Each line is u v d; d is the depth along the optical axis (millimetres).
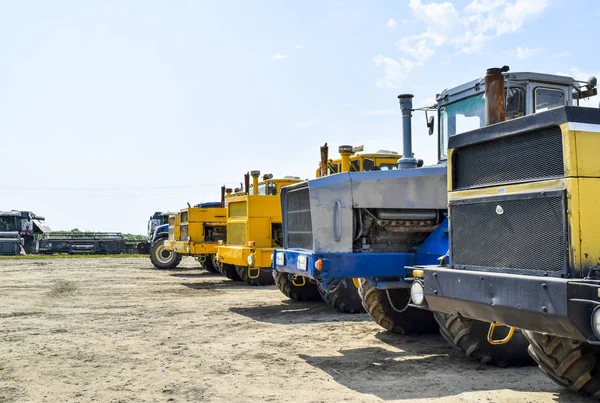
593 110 3594
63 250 31250
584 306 3258
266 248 10336
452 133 6930
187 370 5484
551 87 6555
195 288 13352
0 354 6219
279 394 4664
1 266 21703
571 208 3475
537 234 3695
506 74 6348
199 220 16484
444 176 6484
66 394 4723
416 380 5031
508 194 3920
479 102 6574
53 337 7195
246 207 10773
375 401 4430
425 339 6910
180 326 7980
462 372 5293
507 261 3918
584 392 4129
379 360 5836
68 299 11180
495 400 4371
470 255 4258
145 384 5012
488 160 4141
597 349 3957
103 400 4555
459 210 4383
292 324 8109
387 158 10438
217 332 7508
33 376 5293
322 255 6121
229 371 5434
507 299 3705
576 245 3457
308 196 6707
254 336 7211
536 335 4094
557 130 3602
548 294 3408
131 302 10688
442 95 7074
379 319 7082
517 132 3842
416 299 4680
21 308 9867
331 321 8352
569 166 3494
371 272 6191
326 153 8281
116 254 31859
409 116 7020
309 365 5652
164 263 20531
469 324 5359
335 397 4555
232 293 12203
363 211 6293
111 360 5922
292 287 10492
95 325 8094
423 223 6422
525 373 5211
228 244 11617
